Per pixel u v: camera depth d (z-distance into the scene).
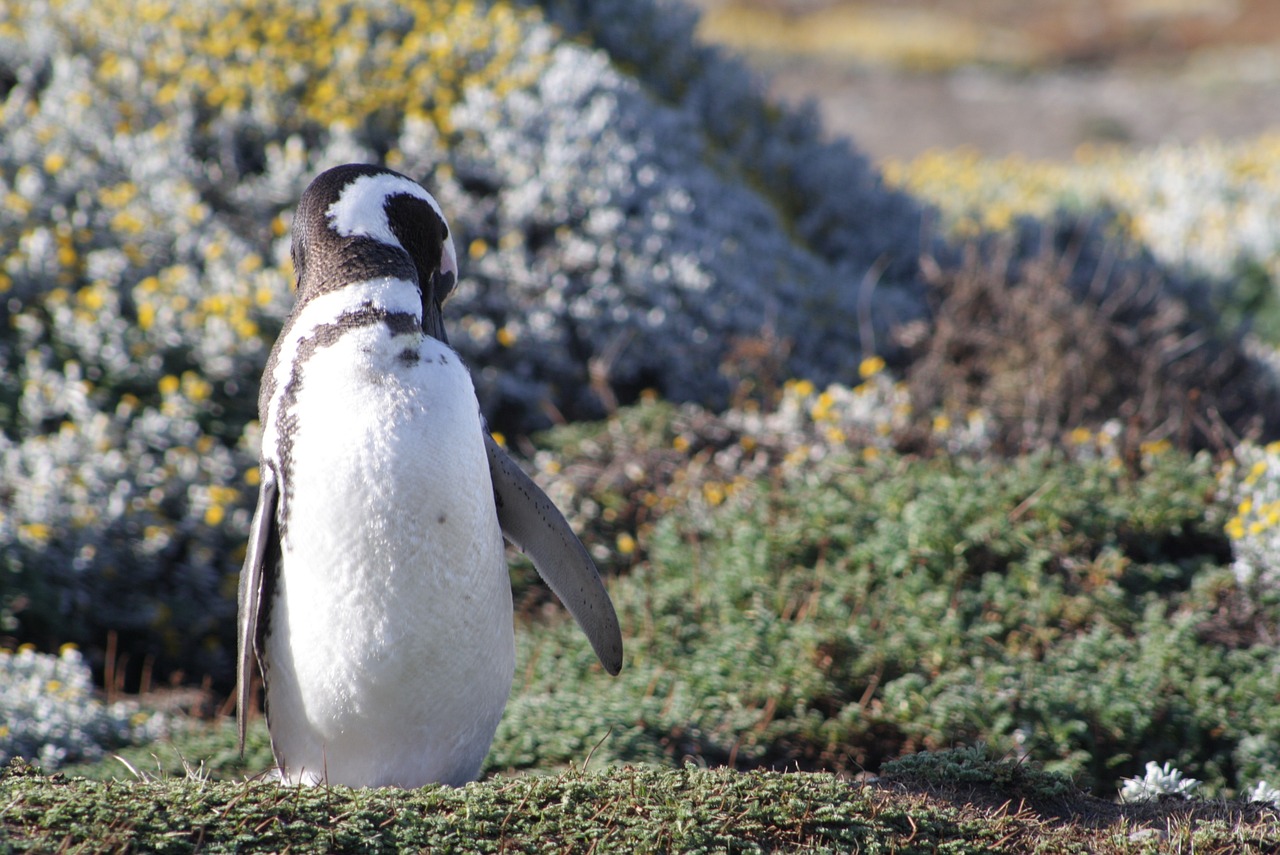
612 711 16.19
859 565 20.03
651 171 29.52
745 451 23.95
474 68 30.97
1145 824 12.74
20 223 25.89
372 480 11.36
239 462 22.47
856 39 125.19
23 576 19.78
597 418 27.42
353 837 9.94
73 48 30.06
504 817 10.47
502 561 12.47
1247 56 115.75
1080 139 87.56
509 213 28.45
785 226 33.78
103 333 23.98
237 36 29.89
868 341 29.02
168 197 26.61
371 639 11.55
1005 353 27.22
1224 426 25.84
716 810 10.77
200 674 20.83
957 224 38.22
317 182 12.90
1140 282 34.47
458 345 26.48
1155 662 17.48
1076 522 20.58
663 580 20.47
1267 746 15.90
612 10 36.69
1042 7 145.38
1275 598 19.03
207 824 9.87
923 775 14.14
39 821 9.68
